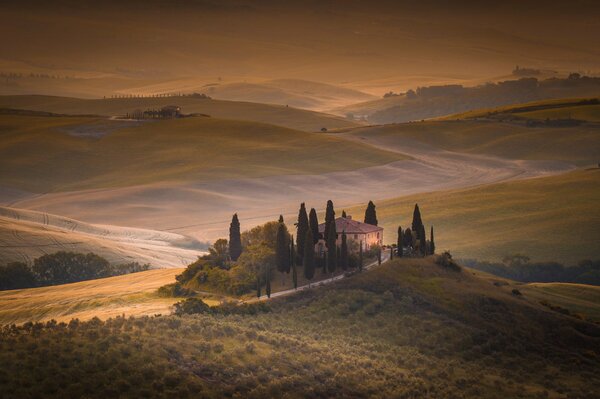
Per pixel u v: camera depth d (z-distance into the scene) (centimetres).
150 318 13950
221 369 12094
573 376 15750
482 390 14162
